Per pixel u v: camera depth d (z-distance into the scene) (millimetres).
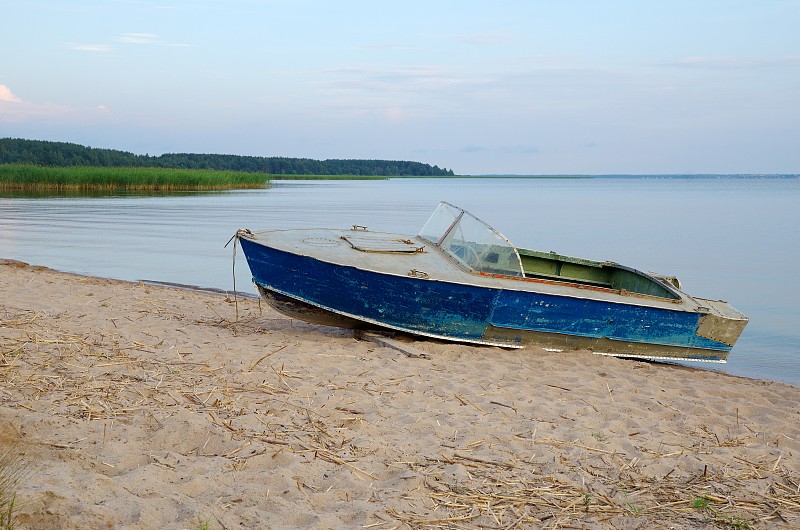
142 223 30266
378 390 7301
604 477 5398
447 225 10789
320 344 9305
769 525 4723
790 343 12914
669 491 5211
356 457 5395
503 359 9398
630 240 29859
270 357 8320
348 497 4730
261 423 5914
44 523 3840
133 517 4000
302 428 5902
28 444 4992
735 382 9578
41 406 5891
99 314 10273
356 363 8414
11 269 15609
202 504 4277
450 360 9078
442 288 9383
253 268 9711
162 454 5090
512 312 9688
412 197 69438
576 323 9969
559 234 32562
